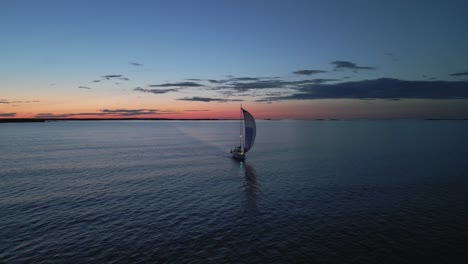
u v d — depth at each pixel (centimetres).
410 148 9188
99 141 13188
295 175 5312
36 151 9062
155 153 8681
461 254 2362
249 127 7131
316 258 2325
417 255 2352
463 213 3241
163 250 2483
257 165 6481
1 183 4778
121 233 2825
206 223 3067
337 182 4703
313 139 13462
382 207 3466
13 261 2311
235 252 2438
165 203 3738
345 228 2884
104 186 4597
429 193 4009
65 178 5156
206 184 4741
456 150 8550
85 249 2503
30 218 3206
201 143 12150
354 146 10019
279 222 3067
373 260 2284
